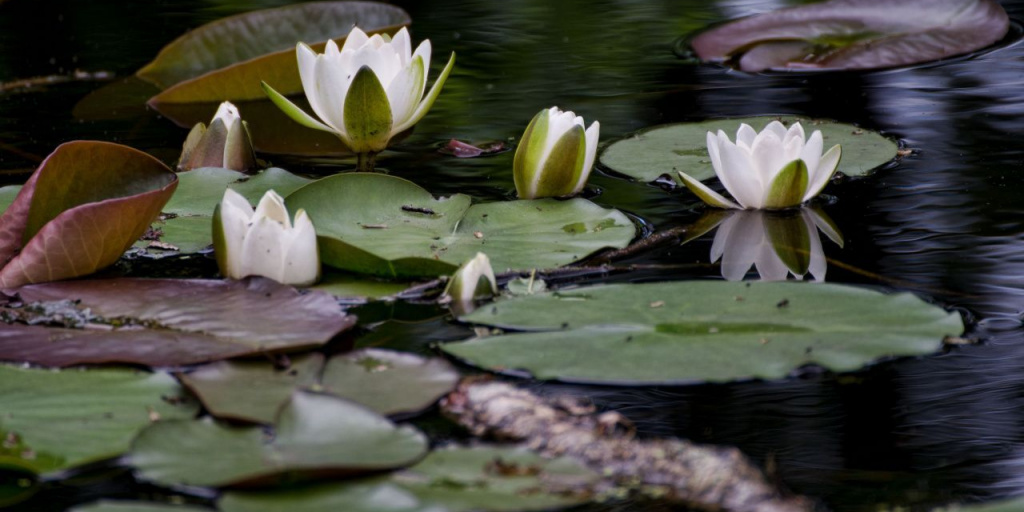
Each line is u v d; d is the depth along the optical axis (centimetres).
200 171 325
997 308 304
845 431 295
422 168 330
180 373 298
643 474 291
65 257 309
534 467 291
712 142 321
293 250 309
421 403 296
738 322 302
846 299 303
